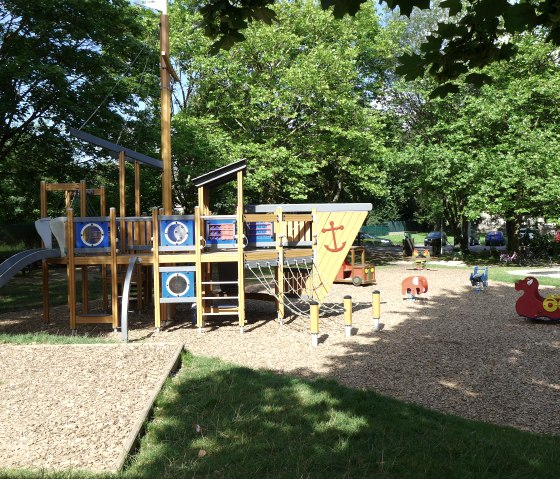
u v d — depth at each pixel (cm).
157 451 431
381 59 2833
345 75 2350
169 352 748
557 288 1581
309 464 401
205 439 452
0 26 1683
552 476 390
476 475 386
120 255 1047
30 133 1966
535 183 2177
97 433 464
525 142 2267
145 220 1063
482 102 2478
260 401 545
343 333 991
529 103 2483
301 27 2506
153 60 2109
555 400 600
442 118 2809
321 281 1162
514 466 405
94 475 378
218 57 2317
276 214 1102
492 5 337
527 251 2719
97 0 1816
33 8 1658
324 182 2981
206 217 1046
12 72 1581
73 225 1037
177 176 2323
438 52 377
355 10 329
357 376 690
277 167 2220
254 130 2436
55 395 568
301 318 1182
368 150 2483
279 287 1108
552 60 2583
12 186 2723
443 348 854
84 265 1154
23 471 383
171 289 1026
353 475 386
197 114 2434
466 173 2380
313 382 620
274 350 852
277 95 2277
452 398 605
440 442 445
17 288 1720
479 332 987
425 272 2162
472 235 4153
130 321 1160
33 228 2933
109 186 2167
